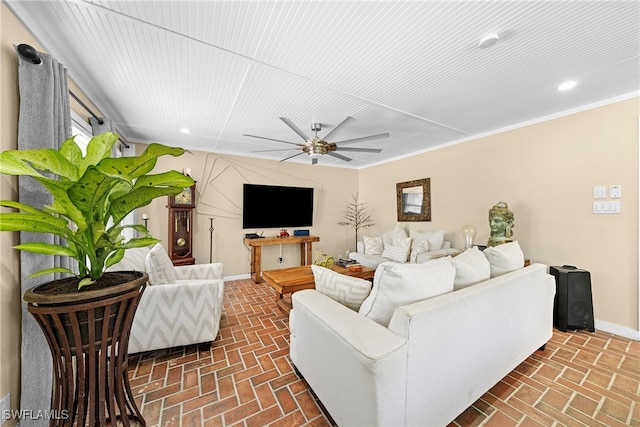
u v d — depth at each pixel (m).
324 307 1.41
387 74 1.98
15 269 1.24
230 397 1.53
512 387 1.62
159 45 1.63
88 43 1.60
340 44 1.63
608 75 1.99
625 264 2.29
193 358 1.95
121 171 0.91
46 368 1.28
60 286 1.04
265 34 1.54
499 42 1.61
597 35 1.54
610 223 2.36
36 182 1.29
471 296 1.33
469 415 1.39
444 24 1.45
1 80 1.21
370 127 3.16
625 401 1.49
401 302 1.24
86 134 2.18
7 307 1.19
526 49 1.68
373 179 5.34
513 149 3.06
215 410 1.43
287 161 4.90
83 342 1.02
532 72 1.95
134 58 1.76
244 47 1.66
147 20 1.41
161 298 1.91
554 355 1.99
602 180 2.40
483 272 1.65
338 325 1.21
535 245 2.87
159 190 1.07
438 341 1.17
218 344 2.16
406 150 4.32
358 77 2.03
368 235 5.47
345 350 1.12
